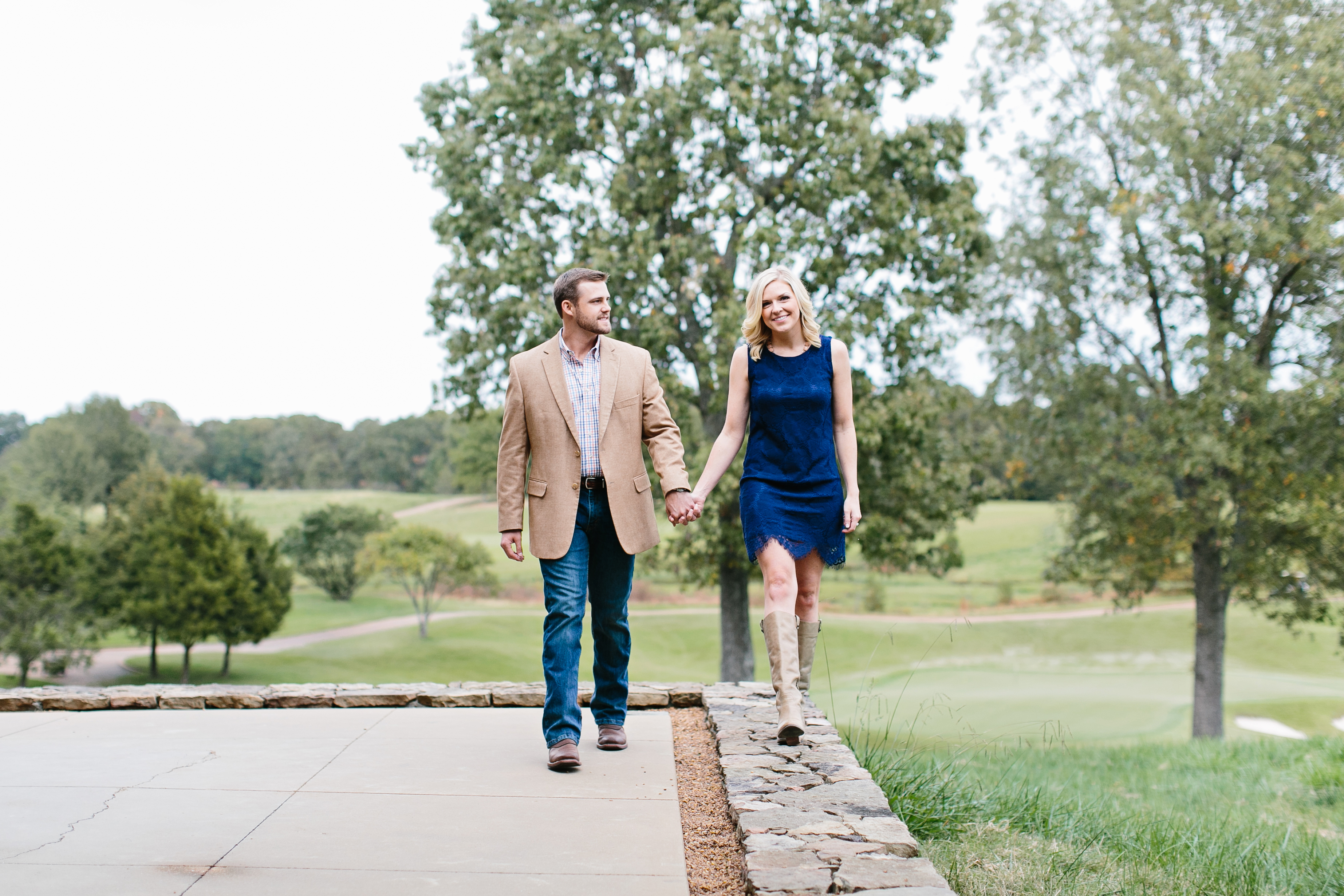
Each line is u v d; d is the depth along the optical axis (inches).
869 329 557.9
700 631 1562.5
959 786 167.8
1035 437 683.4
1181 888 136.6
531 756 136.0
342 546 2009.1
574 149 621.6
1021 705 835.4
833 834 95.3
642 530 138.4
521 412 139.2
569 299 138.9
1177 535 606.2
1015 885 119.8
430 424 4099.4
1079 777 307.4
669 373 562.9
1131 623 1434.5
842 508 139.5
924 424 577.6
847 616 1556.3
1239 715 868.0
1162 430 601.6
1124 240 624.1
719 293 589.6
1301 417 562.9
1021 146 653.9
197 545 1380.4
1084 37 627.2
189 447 4074.8
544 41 605.9
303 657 1494.8
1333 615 638.5
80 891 84.1
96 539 1478.8
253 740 145.1
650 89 578.2
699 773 129.6
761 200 597.9
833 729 145.2
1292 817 243.1
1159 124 565.0
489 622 1717.5
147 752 137.1
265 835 100.7
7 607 1309.1
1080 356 647.1
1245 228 547.5
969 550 2129.7
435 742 144.6
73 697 172.2
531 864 93.1
